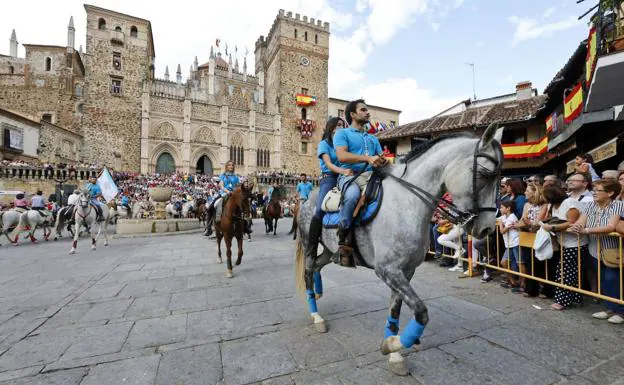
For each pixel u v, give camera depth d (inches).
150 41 1765.5
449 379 94.8
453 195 95.4
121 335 129.5
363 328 133.6
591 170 218.1
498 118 680.4
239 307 162.6
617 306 141.9
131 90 1562.5
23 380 97.0
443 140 105.1
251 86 2265.0
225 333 130.4
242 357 109.9
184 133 1647.4
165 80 2028.8
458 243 242.5
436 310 156.1
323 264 141.4
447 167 97.2
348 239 109.1
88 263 287.1
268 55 2203.5
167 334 130.1
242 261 288.8
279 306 163.3
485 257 223.0
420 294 184.2
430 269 256.5
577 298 159.8
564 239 161.6
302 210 148.3
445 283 210.8
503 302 169.2
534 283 177.5
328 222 121.2
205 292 190.4
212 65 1979.6
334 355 110.5
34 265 280.4
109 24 1525.6
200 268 259.3
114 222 745.0
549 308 159.2
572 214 157.5
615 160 405.4
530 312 153.0
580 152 446.0
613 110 310.8
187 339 125.1
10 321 146.1
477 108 832.9
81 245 422.9
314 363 105.3
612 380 93.3
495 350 113.2
